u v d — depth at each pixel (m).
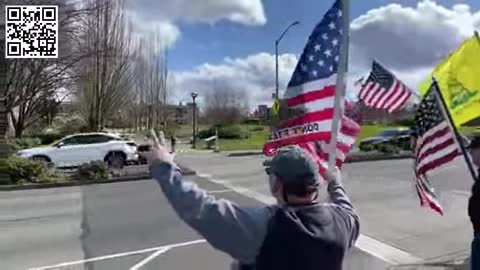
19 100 27.83
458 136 4.16
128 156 21.53
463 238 8.96
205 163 25.95
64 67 28.38
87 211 11.93
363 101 4.54
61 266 7.30
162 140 2.15
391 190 15.08
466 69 4.45
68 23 25.72
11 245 8.55
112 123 47.78
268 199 13.93
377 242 8.69
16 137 30.64
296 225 2.05
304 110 3.65
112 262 7.47
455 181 14.34
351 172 20.06
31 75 27.55
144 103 50.59
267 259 2.01
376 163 23.80
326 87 3.55
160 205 12.66
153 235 9.23
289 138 3.71
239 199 13.94
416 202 12.92
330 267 2.08
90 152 21.17
